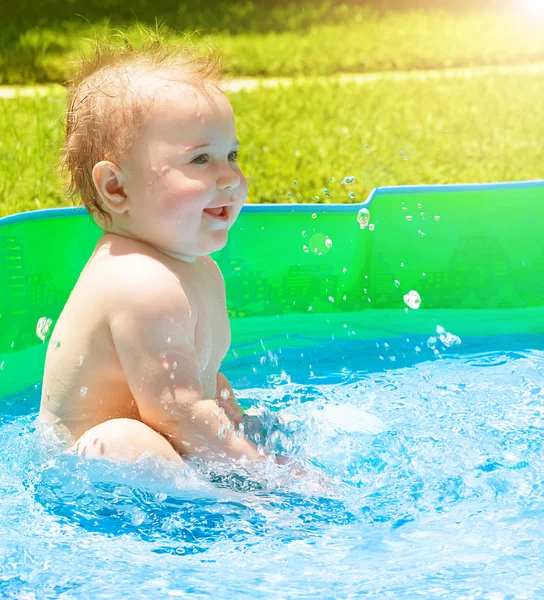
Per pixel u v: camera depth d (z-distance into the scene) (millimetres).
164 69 2645
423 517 2221
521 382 3246
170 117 2510
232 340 3752
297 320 3928
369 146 6684
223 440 2432
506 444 2662
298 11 13438
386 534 2133
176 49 2871
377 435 2709
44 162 6012
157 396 2398
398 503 2297
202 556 2033
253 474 2406
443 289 4059
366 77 9805
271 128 7102
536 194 4047
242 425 2641
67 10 12586
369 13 13578
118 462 2293
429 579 1908
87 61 2801
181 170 2502
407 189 3957
